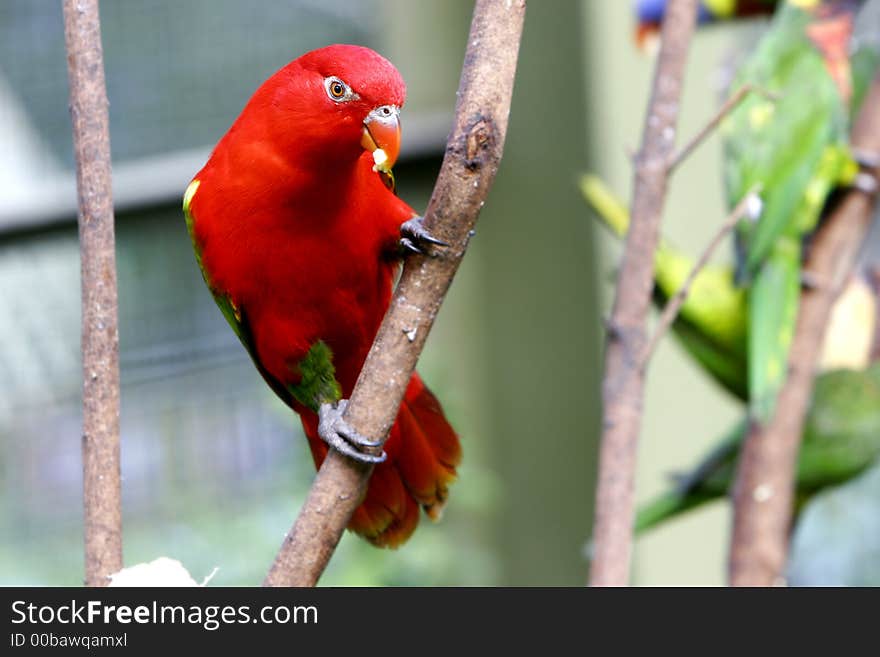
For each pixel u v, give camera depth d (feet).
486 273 39.50
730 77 28.37
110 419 14.99
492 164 14.07
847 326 24.58
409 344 14.88
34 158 39.17
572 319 38.75
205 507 38.78
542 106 38.17
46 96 39.40
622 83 37.22
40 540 38.83
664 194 19.47
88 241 14.97
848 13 23.15
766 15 24.85
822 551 30.53
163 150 39.75
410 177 37.04
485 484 38.22
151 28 39.47
